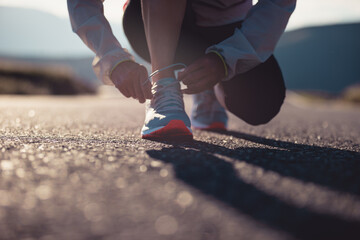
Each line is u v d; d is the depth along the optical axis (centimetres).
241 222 50
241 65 127
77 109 378
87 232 45
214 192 63
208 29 159
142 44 173
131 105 549
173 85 131
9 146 104
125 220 50
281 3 124
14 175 71
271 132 203
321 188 68
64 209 53
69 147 106
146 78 123
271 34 125
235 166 85
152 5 128
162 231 46
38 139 123
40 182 67
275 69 157
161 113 130
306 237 46
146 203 57
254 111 161
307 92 2506
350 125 297
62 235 44
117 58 128
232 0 156
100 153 98
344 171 84
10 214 51
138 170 78
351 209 56
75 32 136
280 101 161
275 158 100
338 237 46
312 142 156
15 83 962
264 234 46
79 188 64
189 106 575
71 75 1194
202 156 98
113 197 59
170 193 62
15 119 216
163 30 129
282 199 60
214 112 195
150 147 113
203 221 50
